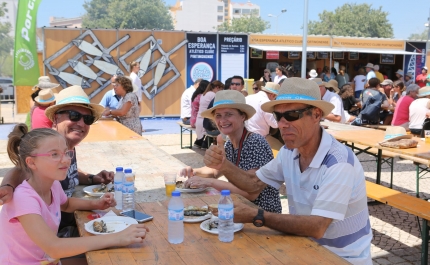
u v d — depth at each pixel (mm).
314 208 2156
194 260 1902
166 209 2645
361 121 9562
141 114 15031
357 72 20578
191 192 3004
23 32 11047
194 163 8188
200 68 15422
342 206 2125
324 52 18688
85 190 3035
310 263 1874
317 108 2209
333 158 2201
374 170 7879
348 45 17422
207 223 2338
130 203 2631
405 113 8305
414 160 6047
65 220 2994
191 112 9469
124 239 2029
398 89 12570
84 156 4414
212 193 2994
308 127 2221
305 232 2139
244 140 3162
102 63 14219
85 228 2246
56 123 2912
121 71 14477
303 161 2379
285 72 15227
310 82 2242
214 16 109500
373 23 72375
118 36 14281
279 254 1964
